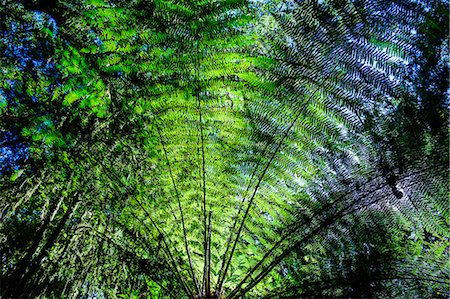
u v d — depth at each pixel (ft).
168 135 6.89
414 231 6.14
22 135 6.38
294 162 6.54
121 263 6.72
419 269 6.04
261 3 6.54
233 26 6.05
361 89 5.51
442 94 5.16
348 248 6.25
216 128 6.75
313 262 6.68
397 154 5.63
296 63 5.81
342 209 6.17
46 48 6.89
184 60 6.23
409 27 5.05
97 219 6.77
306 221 6.42
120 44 6.33
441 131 5.27
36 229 6.41
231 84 6.40
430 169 5.46
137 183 6.91
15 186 6.27
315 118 6.07
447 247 6.40
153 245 6.95
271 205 6.82
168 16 5.91
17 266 5.68
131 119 6.86
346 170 6.14
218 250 7.30
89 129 6.65
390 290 5.83
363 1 5.18
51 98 6.84
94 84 6.56
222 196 7.07
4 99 6.37
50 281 5.77
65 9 6.73
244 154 6.74
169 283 6.81
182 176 7.02
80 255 6.40
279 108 6.27
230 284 6.94
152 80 6.64
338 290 6.06
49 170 6.53
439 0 4.98
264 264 6.81
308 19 5.50
